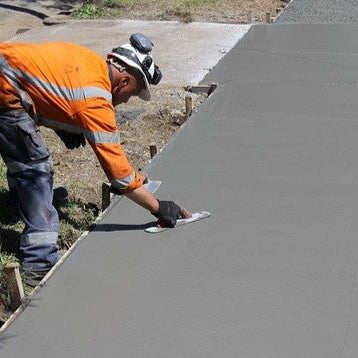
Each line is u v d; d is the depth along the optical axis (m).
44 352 4.74
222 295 5.21
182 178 6.99
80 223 6.70
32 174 5.68
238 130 8.15
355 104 8.83
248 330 4.85
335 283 5.30
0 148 5.65
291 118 8.45
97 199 7.20
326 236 5.89
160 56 11.31
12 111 5.48
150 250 5.77
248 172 7.06
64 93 5.42
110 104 5.52
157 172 7.14
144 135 8.59
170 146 7.75
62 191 7.06
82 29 13.16
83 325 4.97
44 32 13.12
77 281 5.43
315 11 14.30
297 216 6.20
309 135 7.93
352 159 7.29
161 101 9.48
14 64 5.44
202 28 12.89
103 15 14.07
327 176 6.93
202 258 5.64
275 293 5.21
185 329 4.89
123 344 4.78
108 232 6.05
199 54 11.36
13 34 14.29
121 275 5.48
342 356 4.60
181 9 14.13
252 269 5.49
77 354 4.71
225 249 5.75
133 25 13.25
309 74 10.03
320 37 11.89
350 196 6.54
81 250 5.80
